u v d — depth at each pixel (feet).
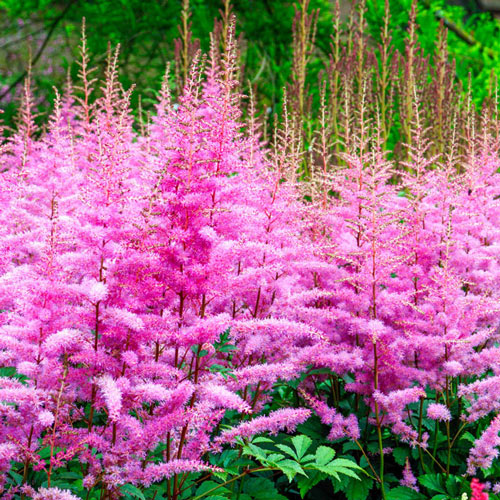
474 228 12.48
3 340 8.03
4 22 34.35
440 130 19.39
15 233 11.80
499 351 10.44
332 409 10.78
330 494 11.31
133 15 29.81
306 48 23.80
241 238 9.29
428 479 10.44
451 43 30.22
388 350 10.57
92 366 8.33
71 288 8.04
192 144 8.86
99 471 8.15
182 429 8.79
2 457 7.66
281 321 9.12
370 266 10.64
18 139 15.07
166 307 9.49
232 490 10.05
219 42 21.40
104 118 12.00
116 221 8.42
